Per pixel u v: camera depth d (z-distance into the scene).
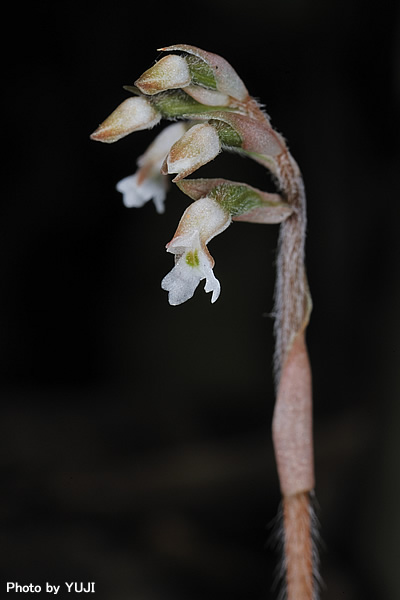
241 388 0.32
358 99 0.31
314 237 0.32
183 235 0.17
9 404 0.33
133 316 0.34
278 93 0.32
